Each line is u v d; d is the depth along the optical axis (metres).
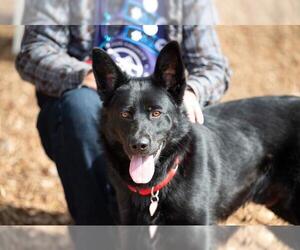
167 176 2.08
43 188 2.73
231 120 2.25
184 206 2.09
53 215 2.58
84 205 2.17
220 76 2.29
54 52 2.24
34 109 3.38
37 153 2.98
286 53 4.47
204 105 2.29
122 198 2.14
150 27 2.30
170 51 2.04
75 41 2.31
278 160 2.27
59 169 2.23
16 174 2.81
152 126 2.03
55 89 2.22
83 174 2.16
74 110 2.17
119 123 2.05
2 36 4.60
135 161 2.04
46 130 2.29
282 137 2.26
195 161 2.11
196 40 2.33
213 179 2.15
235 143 2.22
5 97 3.51
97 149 2.16
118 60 2.28
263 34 4.80
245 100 2.30
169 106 2.06
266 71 4.12
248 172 2.25
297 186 2.25
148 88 2.05
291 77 4.07
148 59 2.29
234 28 4.88
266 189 2.30
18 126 3.21
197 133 2.14
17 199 2.65
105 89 2.09
